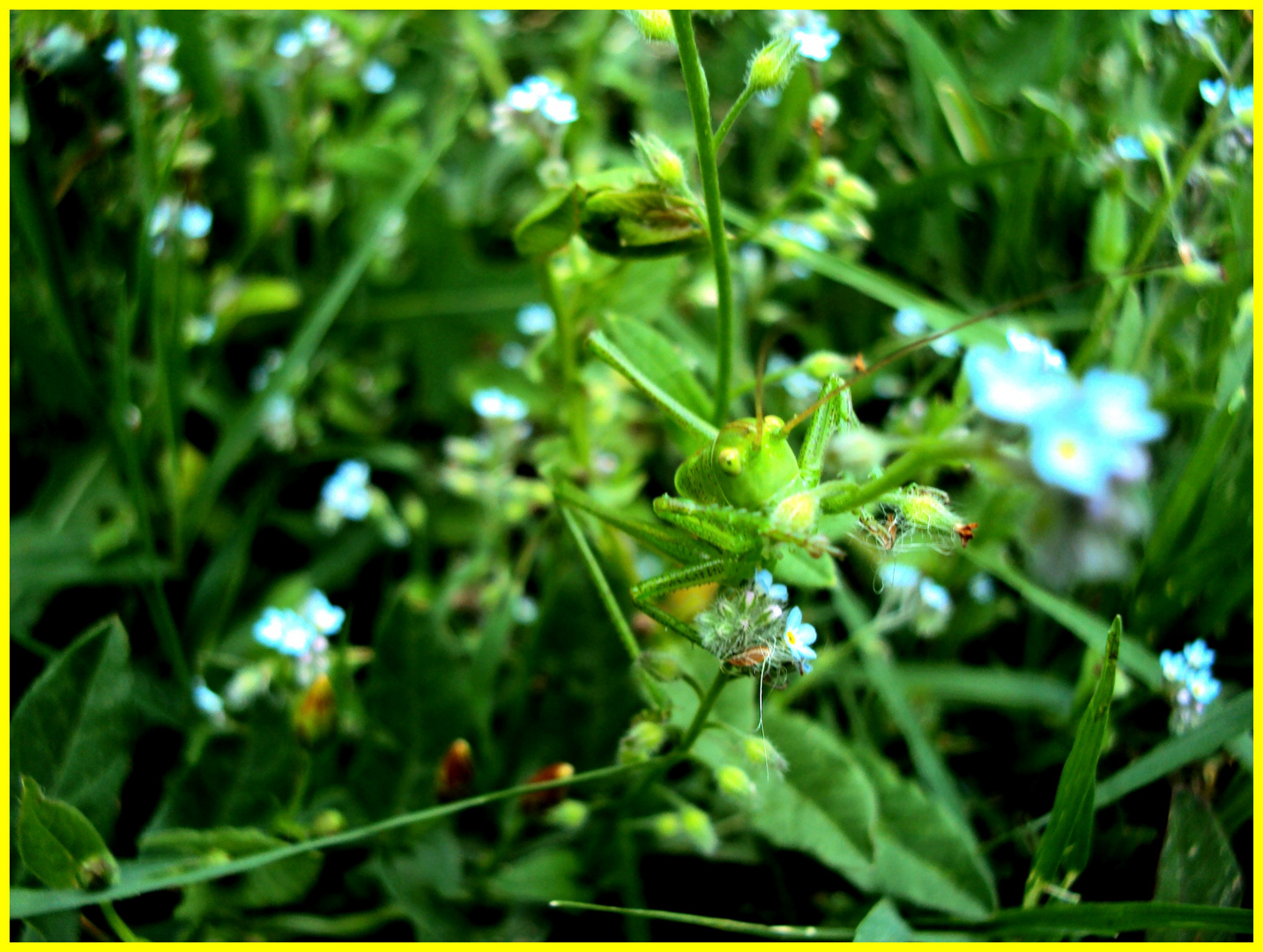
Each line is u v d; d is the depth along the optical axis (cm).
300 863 14
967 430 10
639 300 17
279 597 19
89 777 14
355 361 22
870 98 22
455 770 15
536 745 17
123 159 19
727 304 14
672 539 13
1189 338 18
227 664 17
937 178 19
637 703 16
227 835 14
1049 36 22
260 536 20
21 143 17
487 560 19
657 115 23
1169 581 16
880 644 16
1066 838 13
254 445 20
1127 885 15
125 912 15
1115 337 17
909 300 18
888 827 15
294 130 22
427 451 22
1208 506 16
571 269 17
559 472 16
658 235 14
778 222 20
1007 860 16
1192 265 15
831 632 18
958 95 19
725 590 12
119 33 18
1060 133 18
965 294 21
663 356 15
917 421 18
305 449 21
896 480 10
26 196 17
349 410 22
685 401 15
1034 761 16
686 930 15
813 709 18
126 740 14
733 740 14
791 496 11
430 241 22
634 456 19
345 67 23
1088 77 21
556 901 14
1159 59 20
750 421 11
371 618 20
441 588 19
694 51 12
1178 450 17
